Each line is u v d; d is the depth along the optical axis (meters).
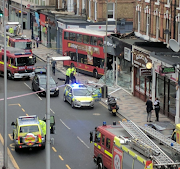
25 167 48.41
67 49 99.88
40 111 69.44
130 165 37.91
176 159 36.75
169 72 61.09
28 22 156.75
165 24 74.06
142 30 83.62
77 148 53.94
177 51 67.12
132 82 78.38
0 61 93.75
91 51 92.38
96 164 46.25
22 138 51.50
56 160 50.19
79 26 109.00
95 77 92.81
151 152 35.78
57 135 58.28
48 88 38.12
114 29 97.94
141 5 83.31
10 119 65.12
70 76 84.75
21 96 78.44
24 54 91.19
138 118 65.62
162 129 50.84
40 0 145.75
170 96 65.38
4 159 47.44
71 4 127.38
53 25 120.50
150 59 69.19
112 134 42.44
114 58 86.12
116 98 69.62
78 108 71.19
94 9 109.50
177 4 69.31
